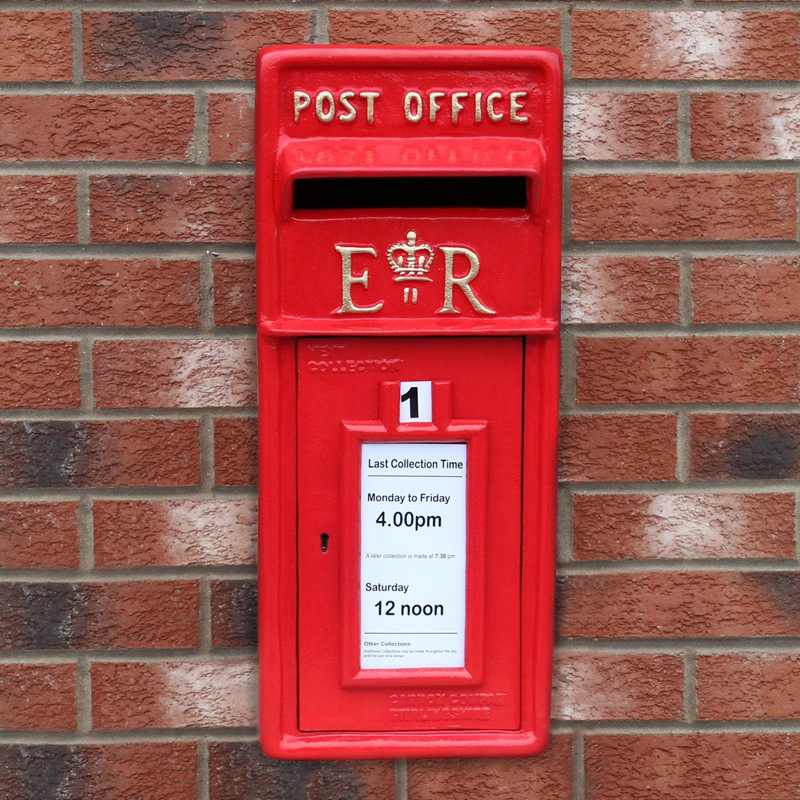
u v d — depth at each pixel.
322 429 1.57
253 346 1.68
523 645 1.62
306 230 1.51
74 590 1.69
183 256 1.67
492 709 1.63
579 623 1.72
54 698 1.70
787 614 1.72
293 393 1.56
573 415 1.70
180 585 1.70
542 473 1.58
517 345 1.56
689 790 1.74
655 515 1.72
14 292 1.66
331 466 1.57
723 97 1.68
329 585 1.60
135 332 1.67
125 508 1.69
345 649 1.60
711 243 1.69
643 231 1.69
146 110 1.66
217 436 1.69
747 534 1.72
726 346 1.70
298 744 1.62
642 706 1.73
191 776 1.72
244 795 1.72
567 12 1.67
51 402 1.67
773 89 1.68
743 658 1.73
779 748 1.73
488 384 1.56
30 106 1.65
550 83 1.49
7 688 1.70
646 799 1.74
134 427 1.68
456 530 1.59
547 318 1.53
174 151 1.66
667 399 1.70
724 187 1.69
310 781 1.72
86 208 1.66
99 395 1.67
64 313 1.67
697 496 1.71
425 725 1.63
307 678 1.61
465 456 1.58
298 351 1.55
